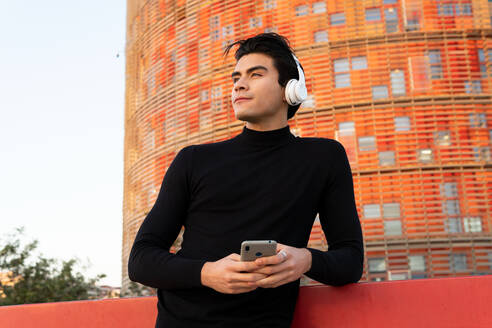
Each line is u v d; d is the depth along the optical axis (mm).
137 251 1415
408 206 17656
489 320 1462
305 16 20547
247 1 21672
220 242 1419
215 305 1338
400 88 18953
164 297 1443
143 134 25750
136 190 25391
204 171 1507
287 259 1252
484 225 17125
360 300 1546
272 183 1479
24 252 14789
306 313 1566
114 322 1781
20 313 1910
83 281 15531
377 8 19984
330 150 1584
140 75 27406
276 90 1629
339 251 1453
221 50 21984
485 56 18906
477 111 18328
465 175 17766
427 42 19219
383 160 18344
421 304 1512
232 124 20688
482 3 19469
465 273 16625
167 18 25266
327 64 19703
